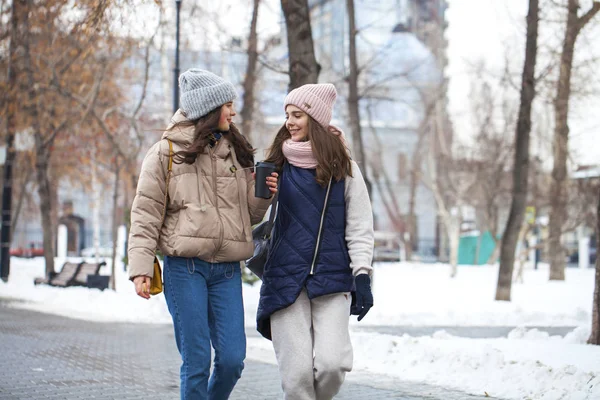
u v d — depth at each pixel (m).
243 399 8.30
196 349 5.51
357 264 5.61
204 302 5.58
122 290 26.00
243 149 5.86
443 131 56.69
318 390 5.54
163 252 5.64
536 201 46.50
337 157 5.68
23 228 75.44
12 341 13.23
